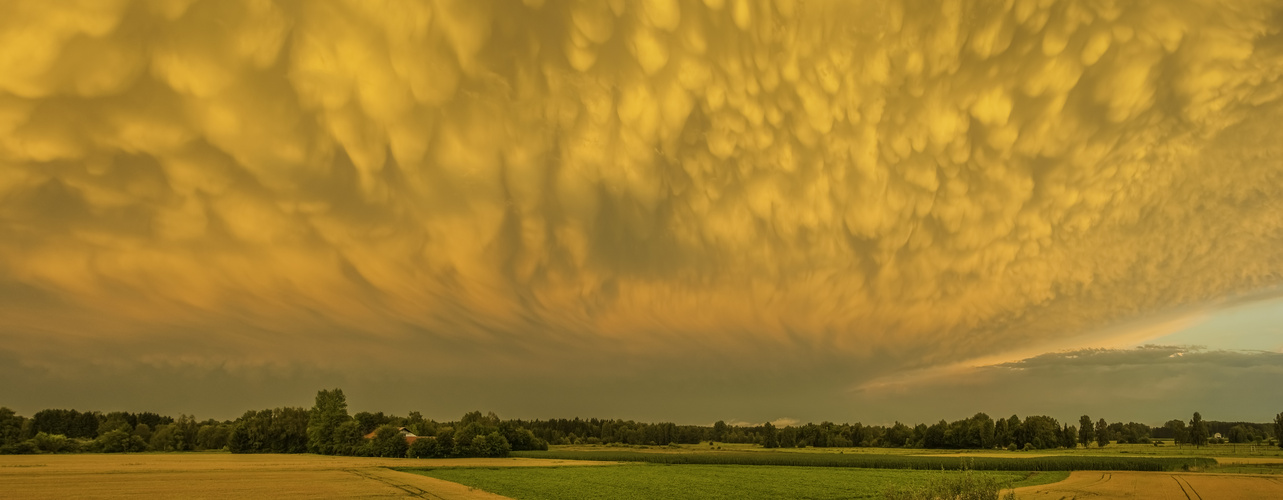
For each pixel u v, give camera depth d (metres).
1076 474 83.38
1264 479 74.44
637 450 180.88
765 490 61.84
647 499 53.91
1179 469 91.44
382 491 59.00
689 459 119.62
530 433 174.50
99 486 62.56
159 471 84.69
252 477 75.62
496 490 60.97
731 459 118.88
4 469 85.50
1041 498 53.62
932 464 100.25
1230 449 171.12
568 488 63.25
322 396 155.00
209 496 53.81
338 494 56.12
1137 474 82.88
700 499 54.09
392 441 131.62
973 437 189.50
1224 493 58.56
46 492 56.56
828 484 68.25
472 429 140.88
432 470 91.00
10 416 149.25
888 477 78.81
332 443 144.12
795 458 119.19
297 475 79.25
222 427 178.38
